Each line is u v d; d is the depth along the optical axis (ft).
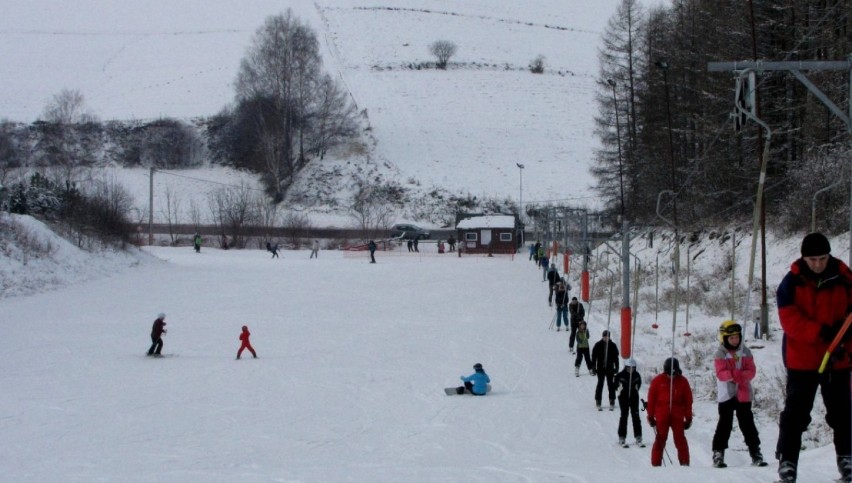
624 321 76.02
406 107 392.06
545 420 55.06
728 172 130.21
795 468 25.58
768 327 76.84
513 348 87.45
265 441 49.26
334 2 592.60
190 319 108.88
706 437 48.24
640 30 184.75
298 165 325.21
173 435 50.88
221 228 251.60
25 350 84.43
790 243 102.53
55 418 55.67
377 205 295.48
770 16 109.50
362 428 53.01
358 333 98.99
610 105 190.08
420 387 67.36
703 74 138.31
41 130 355.36
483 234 238.27
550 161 339.77
